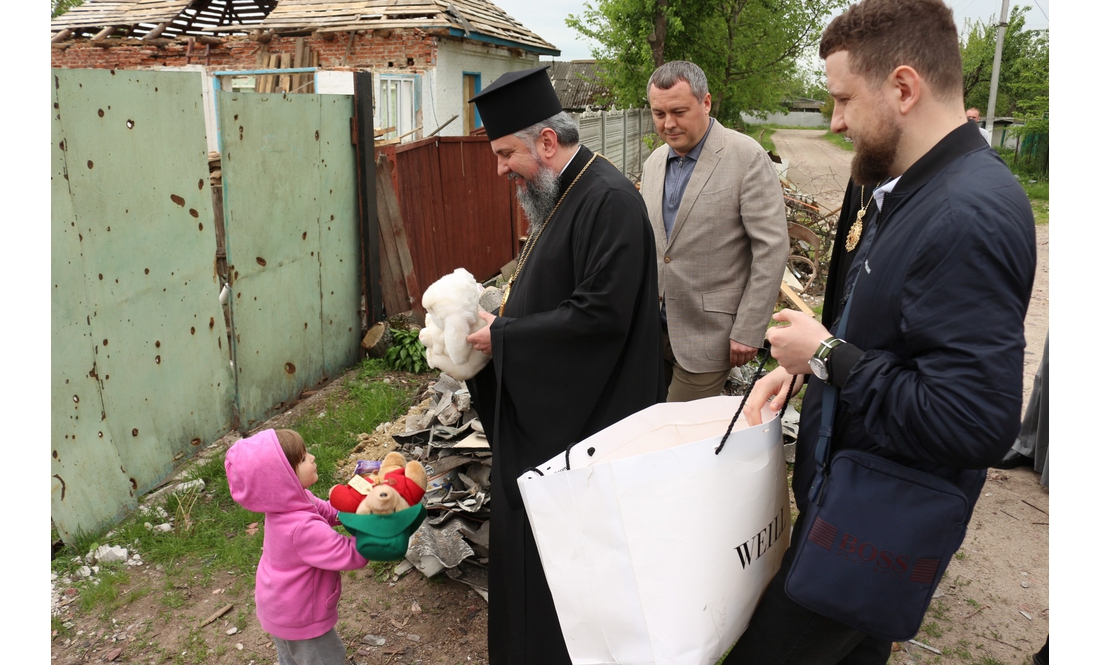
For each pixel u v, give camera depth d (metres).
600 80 24.23
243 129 4.15
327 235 5.06
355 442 4.25
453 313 2.31
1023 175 20.47
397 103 12.10
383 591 2.98
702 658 1.56
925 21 1.36
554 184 2.37
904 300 1.35
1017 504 3.58
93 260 3.27
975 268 1.25
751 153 3.02
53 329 3.09
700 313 3.15
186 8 14.17
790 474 3.68
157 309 3.67
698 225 3.08
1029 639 2.69
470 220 7.78
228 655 2.67
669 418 1.91
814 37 19.73
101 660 2.64
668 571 1.53
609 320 2.22
